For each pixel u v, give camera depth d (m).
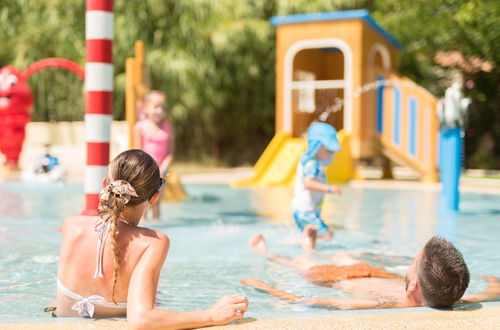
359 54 12.26
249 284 3.18
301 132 14.08
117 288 2.21
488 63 18.39
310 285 3.19
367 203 8.06
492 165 18.05
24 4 17.42
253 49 18.66
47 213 6.61
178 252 4.25
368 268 3.51
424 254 2.57
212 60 18.02
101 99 4.81
